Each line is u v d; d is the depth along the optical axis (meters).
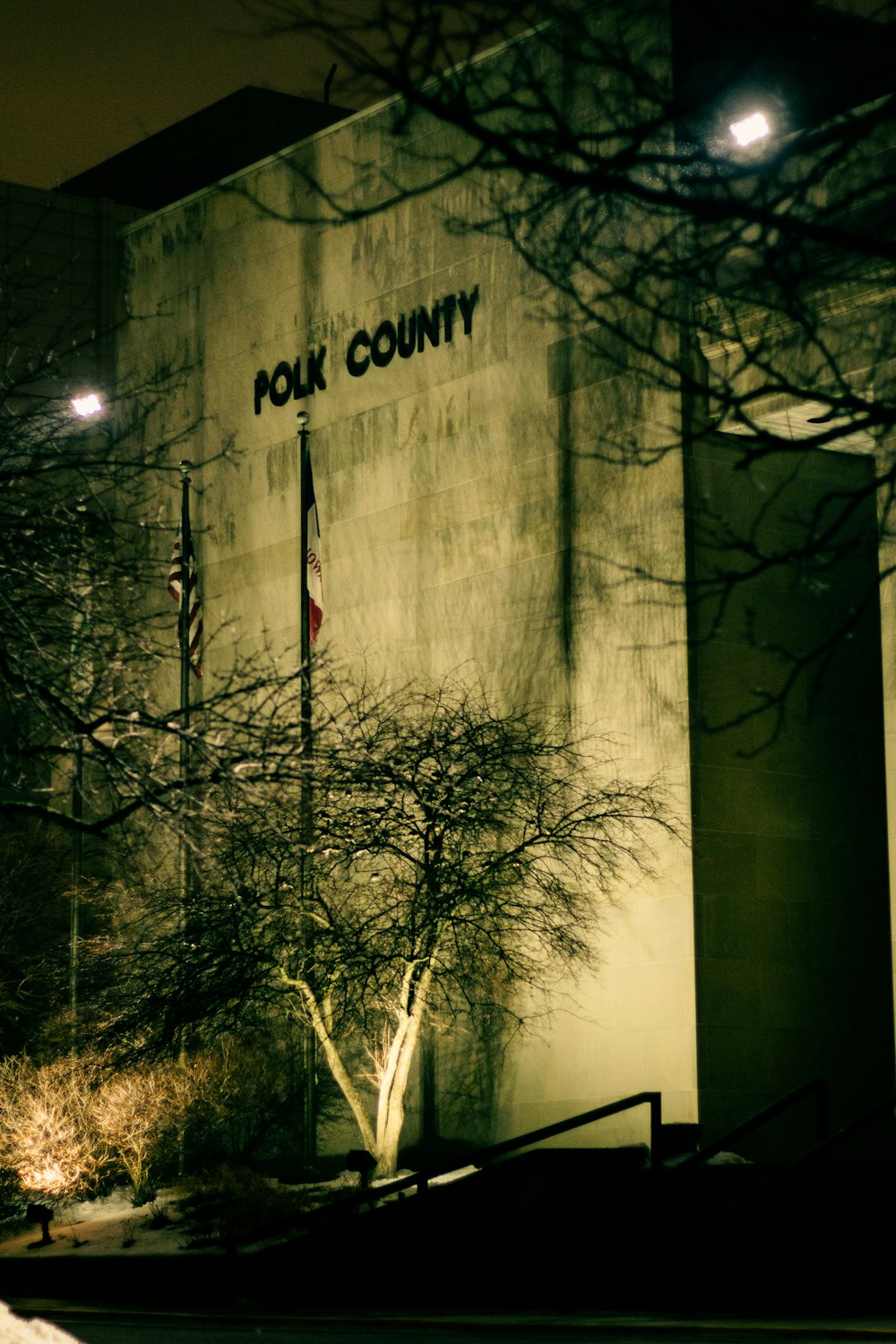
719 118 9.63
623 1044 32.19
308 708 13.92
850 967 32.84
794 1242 21.52
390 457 38.72
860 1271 20.61
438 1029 35.22
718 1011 31.41
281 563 41.16
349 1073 36.25
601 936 32.75
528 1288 22.52
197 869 25.92
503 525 35.84
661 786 32.03
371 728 31.34
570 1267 21.09
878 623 33.97
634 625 32.97
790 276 8.39
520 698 34.81
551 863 32.91
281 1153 36.38
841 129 8.02
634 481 33.09
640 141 7.94
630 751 32.72
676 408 32.09
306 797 13.85
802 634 33.06
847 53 8.36
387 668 37.75
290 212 42.28
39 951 40.88
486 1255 24.42
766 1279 20.86
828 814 33.03
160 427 44.69
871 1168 23.70
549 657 34.41
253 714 11.97
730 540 32.47
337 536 39.66
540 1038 33.56
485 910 30.97
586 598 33.91
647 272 9.43
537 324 35.53
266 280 42.75
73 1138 32.03
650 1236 23.06
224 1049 32.81
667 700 32.22
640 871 32.22
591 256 33.69
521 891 32.06
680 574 32.12
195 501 43.47
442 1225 25.33
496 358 36.47
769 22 7.99
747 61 7.98
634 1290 21.77
